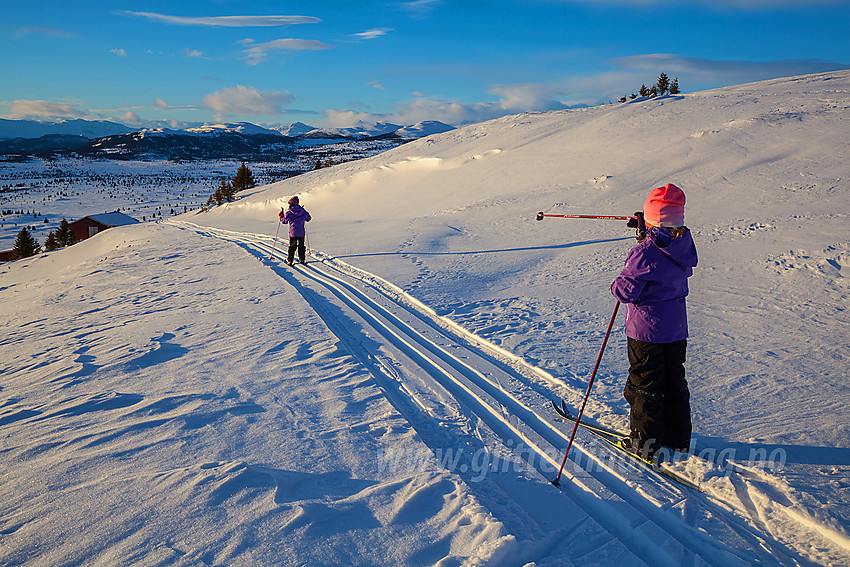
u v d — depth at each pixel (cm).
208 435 380
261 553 239
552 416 418
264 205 3641
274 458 343
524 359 550
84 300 1091
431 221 1875
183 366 565
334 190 3403
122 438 377
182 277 1245
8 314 1038
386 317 778
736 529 272
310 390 480
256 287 1030
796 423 380
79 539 250
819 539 258
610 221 1427
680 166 1816
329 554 241
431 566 236
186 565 229
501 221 1680
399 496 294
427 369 553
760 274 816
